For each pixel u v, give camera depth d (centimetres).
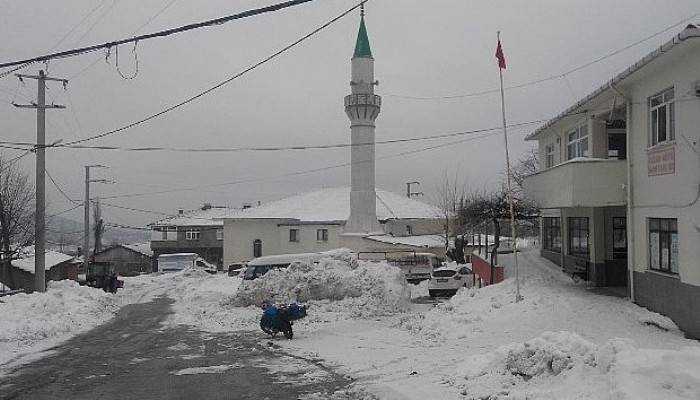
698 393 646
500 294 1908
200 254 7288
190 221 7581
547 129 2577
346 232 4734
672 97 1463
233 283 3581
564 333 958
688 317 1356
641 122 1623
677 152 1414
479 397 886
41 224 2695
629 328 1400
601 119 2027
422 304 2567
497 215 2403
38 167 2703
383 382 1050
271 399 973
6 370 1230
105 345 1566
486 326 1541
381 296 2262
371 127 4709
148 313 2409
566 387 809
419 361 1220
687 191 1367
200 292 3116
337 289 2298
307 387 1050
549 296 1741
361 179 4716
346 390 1016
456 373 1038
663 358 720
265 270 2589
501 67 1888
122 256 7475
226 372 1197
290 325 1652
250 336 1709
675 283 1424
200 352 1445
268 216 5822
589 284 2083
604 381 765
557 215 2730
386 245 4541
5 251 3647
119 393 1026
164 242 7269
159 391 1038
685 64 1368
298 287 2316
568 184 1800
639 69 1498
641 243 1630
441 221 5791
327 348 1458
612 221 2086
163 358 1365
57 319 1988
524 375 930
